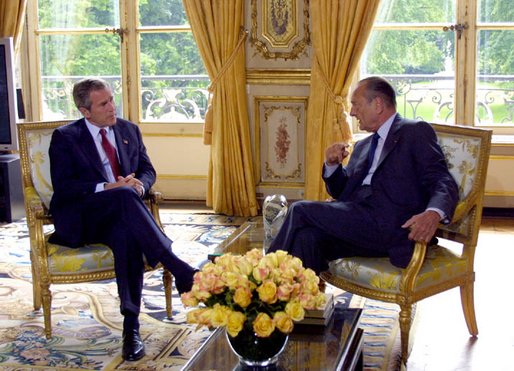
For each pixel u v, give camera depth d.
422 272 3.06
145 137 6.23
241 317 2.03
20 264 4.55
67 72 6.35
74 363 3.08
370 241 3.14
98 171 3.43
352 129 5.90
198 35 5.54
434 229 2.97
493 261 4.56
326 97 5.40
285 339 2.16
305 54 5.49
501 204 5.70
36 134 3.66
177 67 6.16
